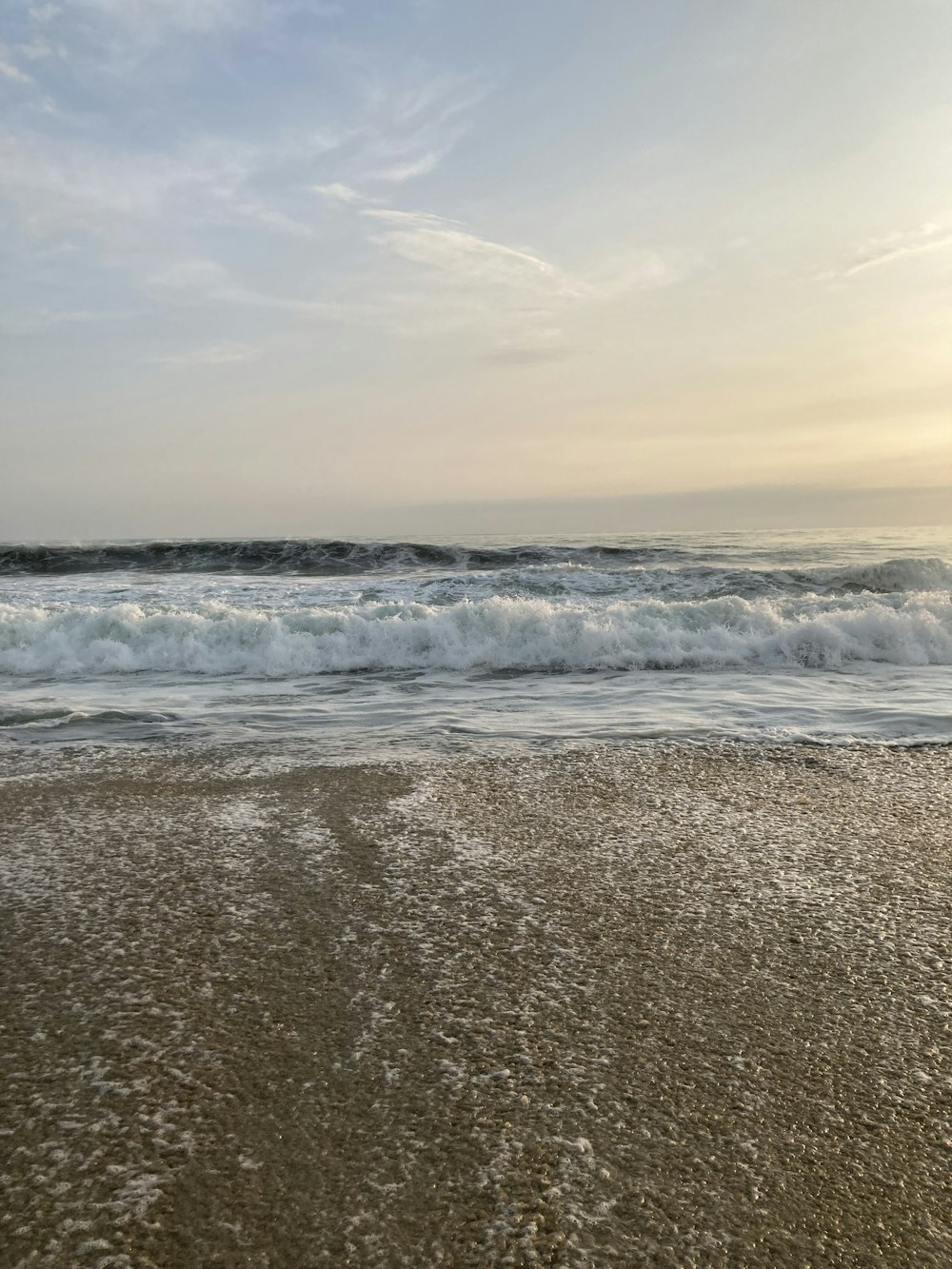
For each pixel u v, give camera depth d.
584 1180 1.46
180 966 2.18
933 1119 1.61
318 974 2.15
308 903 2.57
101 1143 1.54
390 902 2.58
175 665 7.20
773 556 18.23
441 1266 1.29
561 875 2.78
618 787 3.77
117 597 11.52
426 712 5.49
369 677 6.80
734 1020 1.94
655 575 12.77
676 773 3.99
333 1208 1.40
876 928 2.39
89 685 6.50
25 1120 1.60
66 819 3.39
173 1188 1.43
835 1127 1.59
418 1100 1.66
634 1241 1.33
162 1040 1.86
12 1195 1.42
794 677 6.54
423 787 3.80
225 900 2.60
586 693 6.06
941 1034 1.89
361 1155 1.51
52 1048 1.83
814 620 7.71
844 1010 1.98
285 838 3.15
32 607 8.98
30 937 2.35
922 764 4.08
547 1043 1.85
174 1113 1.62
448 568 17.92
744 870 2.81
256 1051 1.82
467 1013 1.97
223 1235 1.34
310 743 4.69
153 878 2.77
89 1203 1.40
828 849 2.99
